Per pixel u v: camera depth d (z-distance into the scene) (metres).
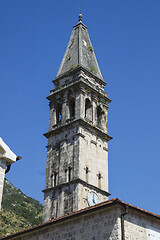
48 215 63.31
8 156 28.53
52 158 69.19
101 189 65.56
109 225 34.78
